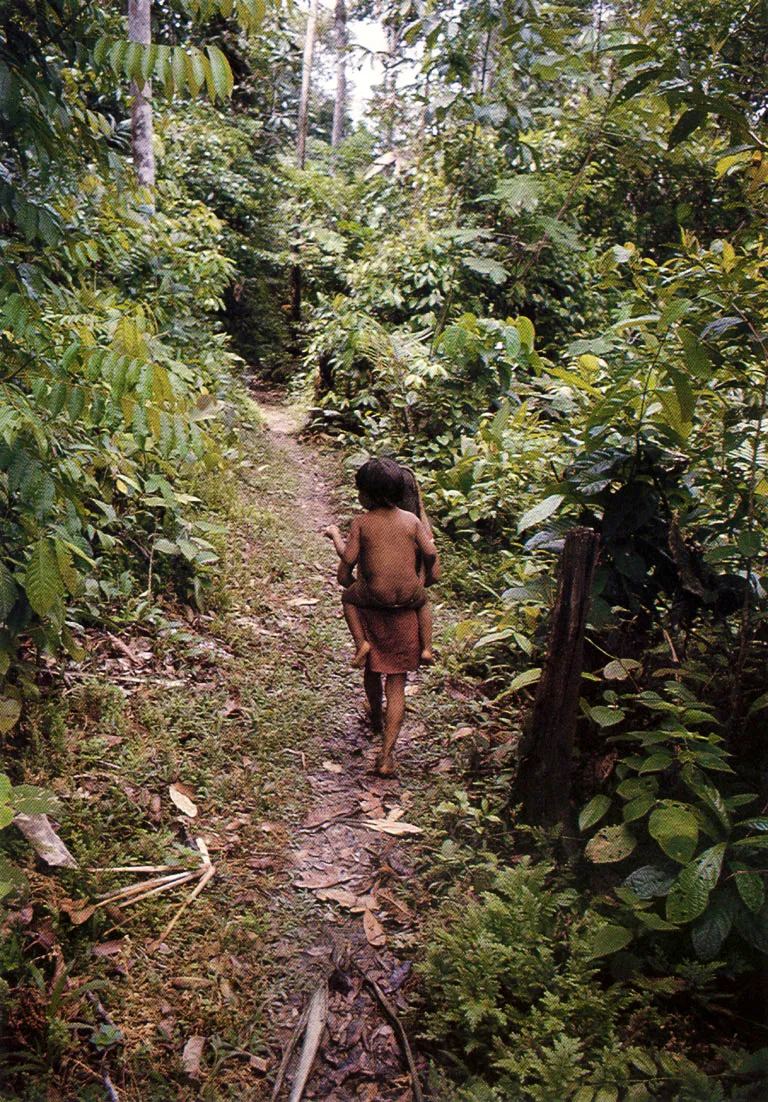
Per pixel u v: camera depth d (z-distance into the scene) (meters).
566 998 2.32
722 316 2.82
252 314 14.88
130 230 5.91
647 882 2.40
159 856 2.88
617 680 3.11
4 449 2.31
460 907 2.68
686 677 3.06
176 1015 2.31
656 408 3.26
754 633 3.10
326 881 2.96
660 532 3.21
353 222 11.62
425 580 3.65
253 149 17.88
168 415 2.41
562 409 4.82
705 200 9.69
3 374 2.46
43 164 2.89
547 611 4.29
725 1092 2.02
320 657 4.66
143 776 3.24
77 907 2.55
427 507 6.69
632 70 3.24
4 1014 2.12
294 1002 2.44
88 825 2.91
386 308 9.38
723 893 2.32
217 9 2.68
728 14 4.88
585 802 3.05
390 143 12.60
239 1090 2.13
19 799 2.11
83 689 3.60
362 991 2.50
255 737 3.73
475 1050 2.27
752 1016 2.32
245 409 9.21
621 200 11.02
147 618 4.34
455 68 7.36
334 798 3.45
